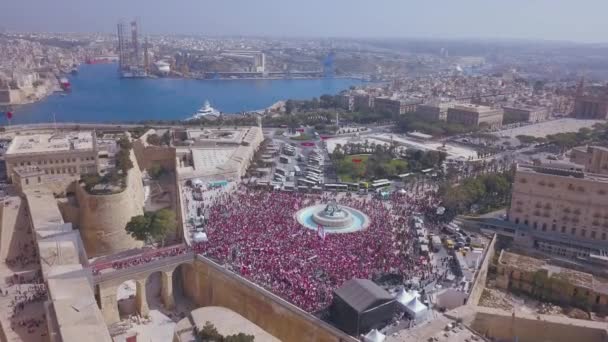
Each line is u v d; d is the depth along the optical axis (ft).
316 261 556.92
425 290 511.81
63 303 443.73
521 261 638.53
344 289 456.86
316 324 455.22
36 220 607.37
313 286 504.02
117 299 593.83
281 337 494.59
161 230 643.45
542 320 458.91
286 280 518.37
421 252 597.52
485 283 613.93
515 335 467.11
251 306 524.11
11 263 564.71
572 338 456.86
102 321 421.59
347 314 435.53
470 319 458.91
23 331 435.94
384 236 643.45
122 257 616.80
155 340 521.65
